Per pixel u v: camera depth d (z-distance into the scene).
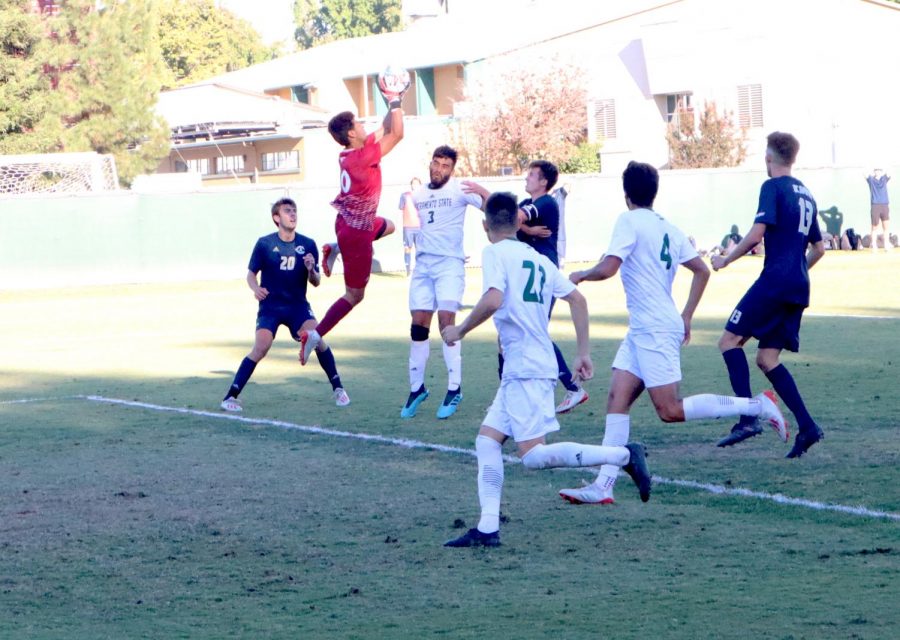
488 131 93.50
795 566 12.54
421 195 23.31
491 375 29.62
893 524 14.16
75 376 32.03
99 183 75.50
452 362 23.62
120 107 82.56
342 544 14.12
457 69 107.75
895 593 11.43
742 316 18.52
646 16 99.31
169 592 12.34
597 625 10.77
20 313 52.50
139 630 11.06
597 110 101.38
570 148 97.12
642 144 98.62
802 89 90.88
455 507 15.91
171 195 67.38
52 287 65.25
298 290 25.45
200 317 49.00
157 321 47.72
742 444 19.62
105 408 26.14
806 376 26.84
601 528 14.49
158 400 27.14
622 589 11.92
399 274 69.38
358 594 12.08
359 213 20.17
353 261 20.47
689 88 95.31
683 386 25.95
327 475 18.25
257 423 23.50
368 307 50.50
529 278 13.45
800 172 77.19
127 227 66.62
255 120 97.19
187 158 111.19
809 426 18.09
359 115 118.69
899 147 92.38
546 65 95.62
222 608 11.73
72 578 12.95
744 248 18.41
